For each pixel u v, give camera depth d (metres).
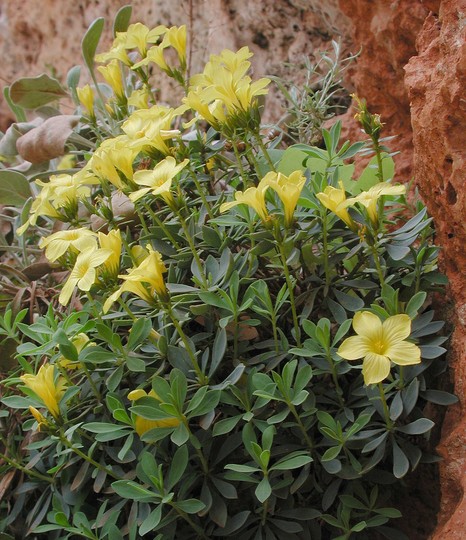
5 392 0.55
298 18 0.78
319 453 0.45
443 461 0.43
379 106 0.66
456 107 0.43
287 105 0.79
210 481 0.44
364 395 0.44
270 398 0.41
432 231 0.48
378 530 0.44
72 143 0.68
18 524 0.51
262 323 0.47
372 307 0.43
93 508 0.48
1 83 1.16
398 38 0.61
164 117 0.46
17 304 0.57
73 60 1.07
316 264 0.47
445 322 0.47
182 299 0.45
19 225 0.66
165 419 0.42
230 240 0.48
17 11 1.12
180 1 0.90
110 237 0.44
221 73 0.45
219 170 0.57
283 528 0.43
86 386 0.48
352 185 0.51
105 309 0.41
